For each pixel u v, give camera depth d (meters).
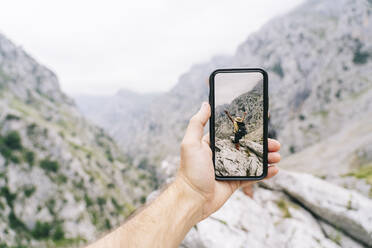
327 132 157.75
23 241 98.81
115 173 184.50
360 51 186.88
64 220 117.94
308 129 170.50
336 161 101.38
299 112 189.62
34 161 134.75
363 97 158.62
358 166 89.06
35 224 108.56
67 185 135.62
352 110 156.75
